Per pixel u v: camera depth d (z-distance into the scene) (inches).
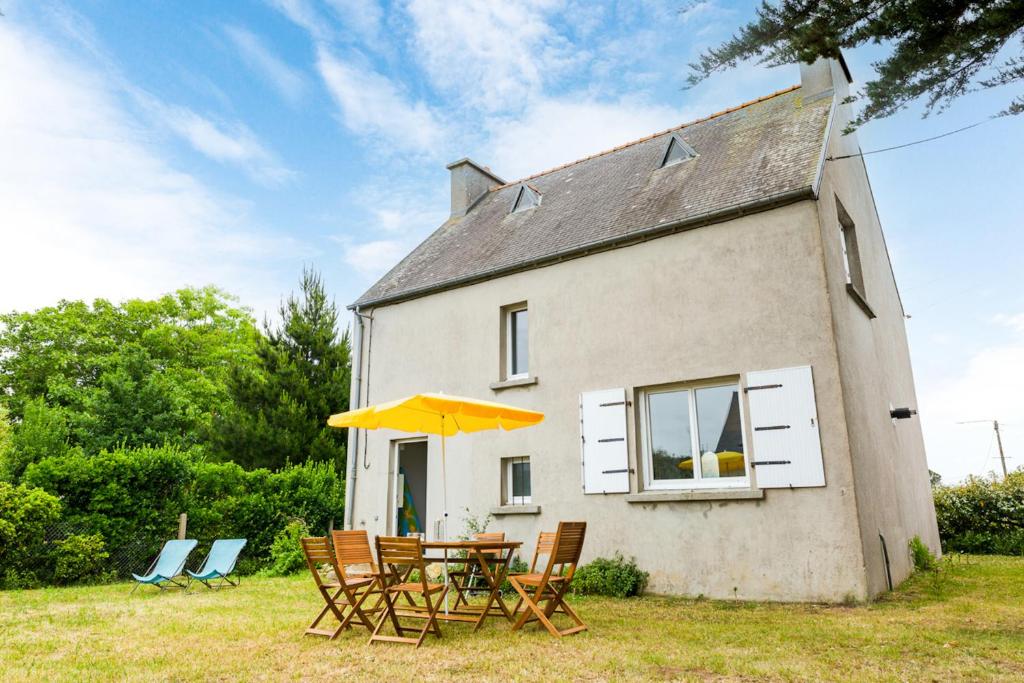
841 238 431.8
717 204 403.9
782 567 343.3
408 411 341.1
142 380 925.8
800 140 433.1
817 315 356.8
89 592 430.3
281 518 603.5
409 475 607.8
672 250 415.8
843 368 355.6
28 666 219.8
